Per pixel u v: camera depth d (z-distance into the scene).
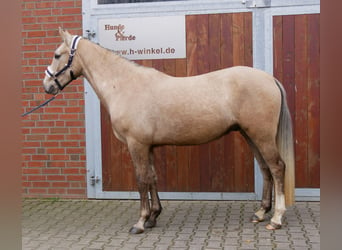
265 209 3.87
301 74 4.44
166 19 4.60
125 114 3.57
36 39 4.84
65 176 4.92
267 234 3.52
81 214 4.35
